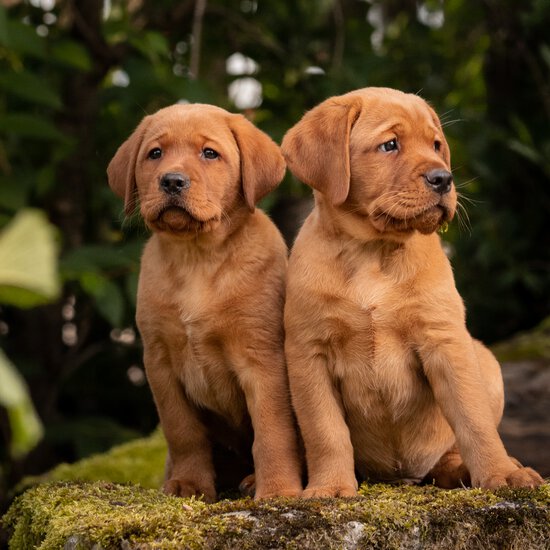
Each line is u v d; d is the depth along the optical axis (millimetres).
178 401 4078
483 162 8008
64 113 6992
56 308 7266
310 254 3752
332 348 3715
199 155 4004
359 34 7895
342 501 3170
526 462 5266
